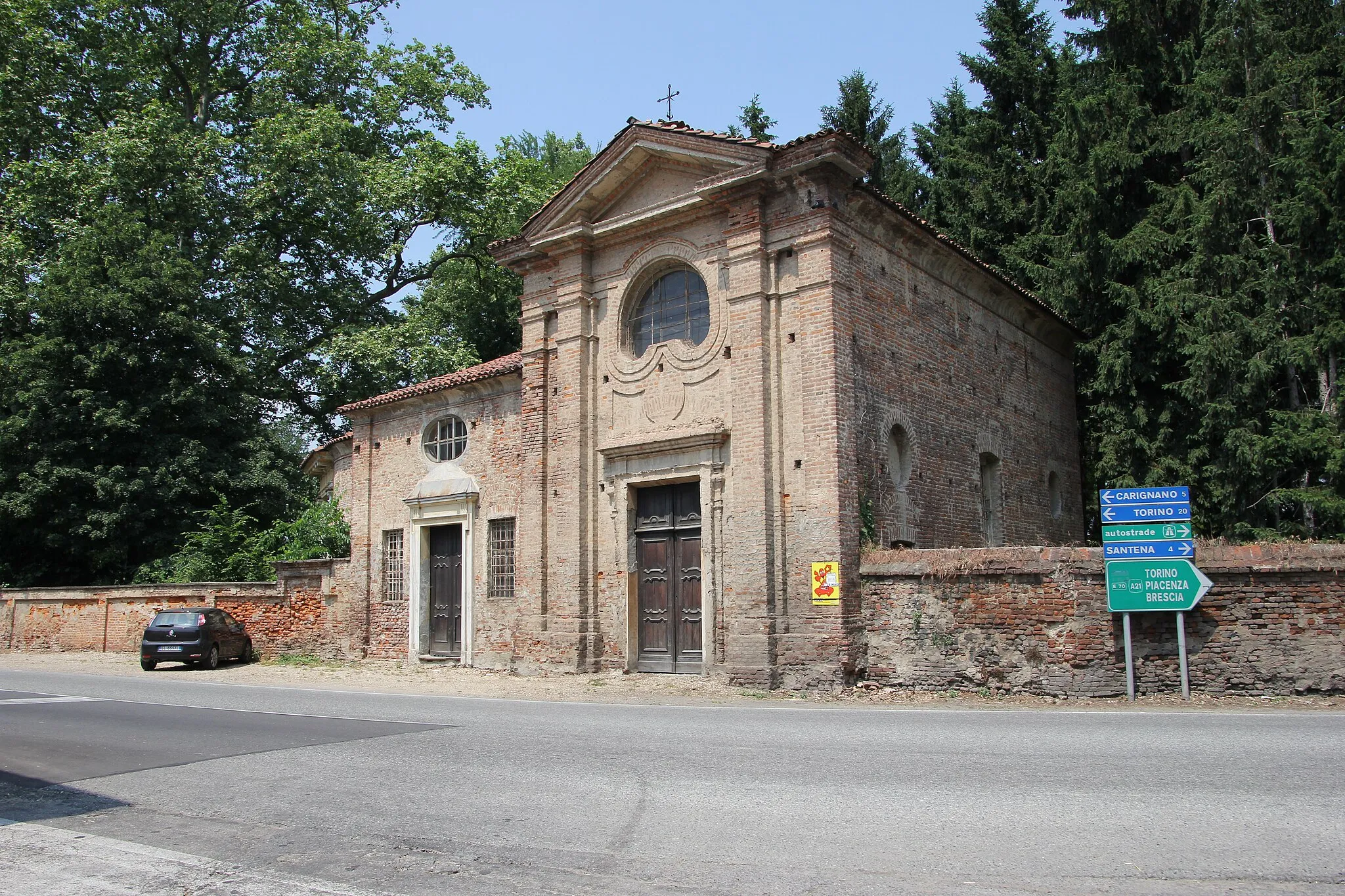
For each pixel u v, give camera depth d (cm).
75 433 2923
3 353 3028
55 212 3194
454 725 1185
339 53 3525
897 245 1922
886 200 1786
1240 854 573
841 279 1694
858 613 1609
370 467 2447
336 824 700
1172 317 2308
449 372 3384
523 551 2045
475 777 845
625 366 1938
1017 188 3141
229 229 3369
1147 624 1430
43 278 3050
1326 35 2444
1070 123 2616
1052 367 2641
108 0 3198
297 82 3516
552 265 2070
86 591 2791
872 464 1727
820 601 1602
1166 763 849
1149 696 1407
